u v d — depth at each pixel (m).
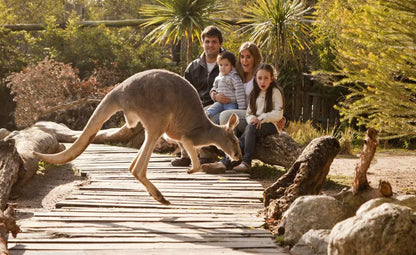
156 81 4.99
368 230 3.29
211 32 8.00
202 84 8.22
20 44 18.62
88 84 13.46
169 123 5.19
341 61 7.24
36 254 3.97
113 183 6.65
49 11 23.84
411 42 5.84
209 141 5.35
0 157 6.39
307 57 16.11
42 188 7.03
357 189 4.48
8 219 4.12
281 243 4.38
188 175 7.23
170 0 13.51
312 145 5.55
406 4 5.60
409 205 4.01
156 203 5.64
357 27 6.28
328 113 15.64
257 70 7.12
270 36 12.92
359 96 10.66
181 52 18.06
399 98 6.05
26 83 12.91
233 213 5.34
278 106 7.24
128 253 4.04
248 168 7.43
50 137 8.88
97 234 4.49
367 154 4.41
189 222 4.97
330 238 3.51
